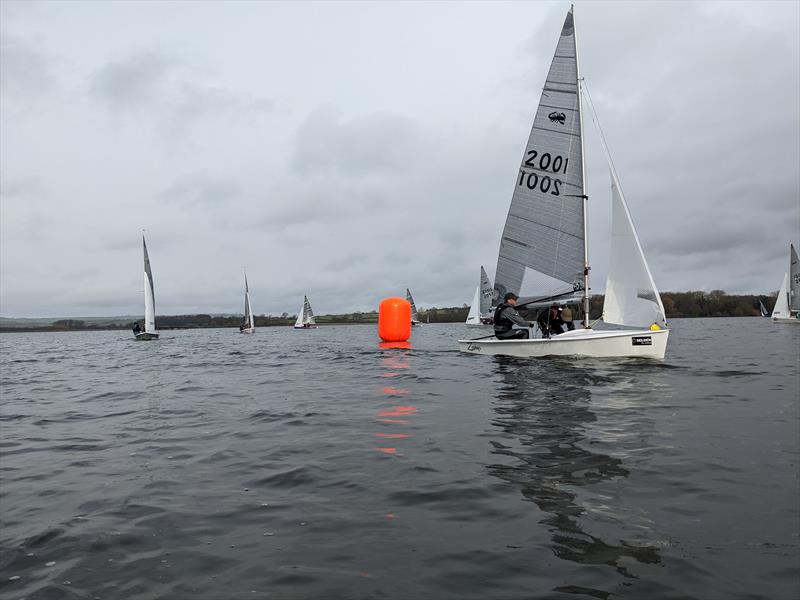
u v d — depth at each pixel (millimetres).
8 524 2900
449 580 2160
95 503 3217
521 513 2840
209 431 5250
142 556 2453
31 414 6750
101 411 6805
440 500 3072
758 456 3814
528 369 8859
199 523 2844
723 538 2482
